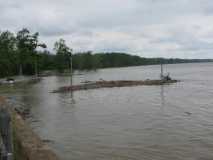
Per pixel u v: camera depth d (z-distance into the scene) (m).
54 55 156.00
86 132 26.50
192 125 28.00
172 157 19.03
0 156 8.15
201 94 52.78
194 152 19.95
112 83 76.44
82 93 61.47
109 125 29.23
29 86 79.44
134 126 28.41
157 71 165.75
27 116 34.94
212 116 32.06
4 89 71.19
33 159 12.49
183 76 107.06
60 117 34.28
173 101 44.94
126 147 21.52
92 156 19.69
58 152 20.62
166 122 29.78
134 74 137.25
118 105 43.00
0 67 112.12
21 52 120.88
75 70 184.12
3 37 119.19
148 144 22.12
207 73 126.38
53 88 72.31
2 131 8.12
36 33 124.38
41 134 25.97
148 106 41.00
